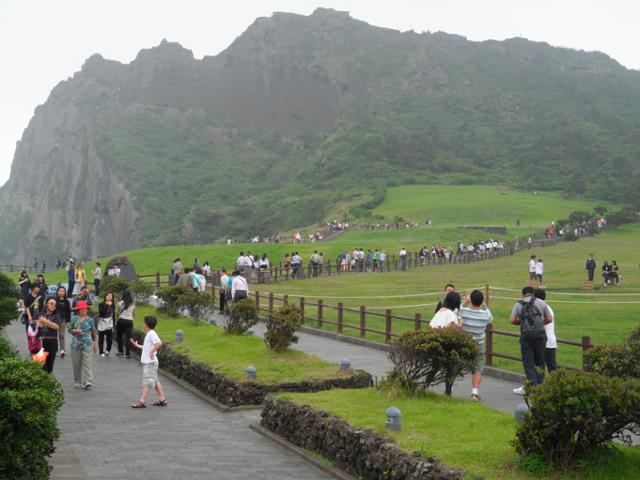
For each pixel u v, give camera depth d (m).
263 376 13.98
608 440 7.56
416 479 7.58
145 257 69.44
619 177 168.00
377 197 144.00
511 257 68.38
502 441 8.22
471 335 12.03
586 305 30.52
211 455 10.35
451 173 194.38
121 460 9.98
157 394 15.02
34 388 7.59
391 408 8.99
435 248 65.19
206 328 21.14
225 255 67.19
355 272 53.56
